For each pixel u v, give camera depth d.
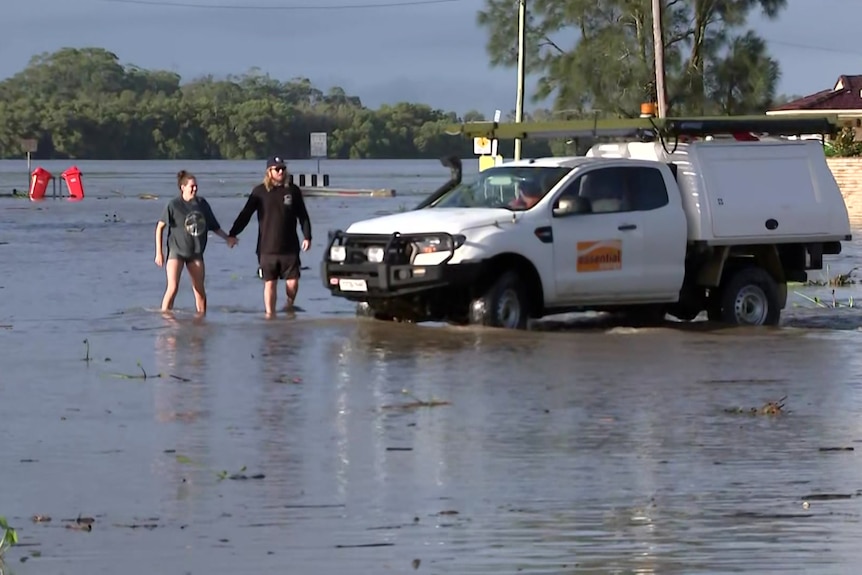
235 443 21.33
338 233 34.28
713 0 91.56
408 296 33.03
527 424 22.73
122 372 27.53
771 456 20.56
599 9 93.56
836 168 84.06
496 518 17.30
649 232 34.50
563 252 33.47
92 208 106.88
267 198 36.97
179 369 27.88
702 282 35.69
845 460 20.33
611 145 37.16
